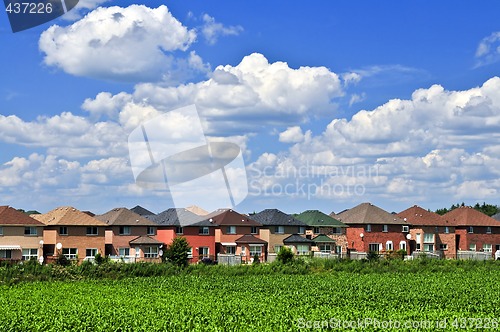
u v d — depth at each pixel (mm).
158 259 75750
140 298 37875
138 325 27500
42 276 52969
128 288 45219
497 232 99875
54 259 65625
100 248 78312
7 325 27531
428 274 58281
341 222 93000
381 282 49094
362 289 43094
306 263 64062
